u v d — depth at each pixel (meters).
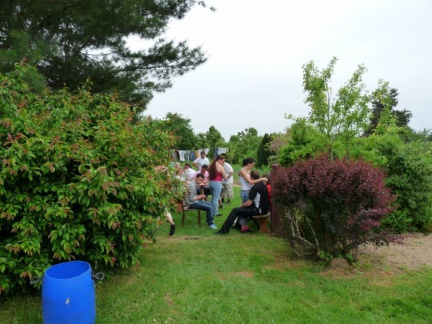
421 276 4.28
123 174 4.11
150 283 4.12
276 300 3.67
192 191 7.39
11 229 3.73
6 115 3.68
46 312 2.85
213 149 34.25
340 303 3.60
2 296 3.71
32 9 8.54
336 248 4.74
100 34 10.24
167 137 5.68
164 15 12.69
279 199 4.88
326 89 7.27
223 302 3.62
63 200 3.53
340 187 4.30
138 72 12.95
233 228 7.26
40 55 7.71
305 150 7.54
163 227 7.36
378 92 7.02
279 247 5.64
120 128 4.48
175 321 3.25
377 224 4.20
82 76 10.75
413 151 6.93
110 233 4.04
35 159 3.65
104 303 3.60
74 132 4.11
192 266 4.79
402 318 3.28
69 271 3.33
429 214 6.57
